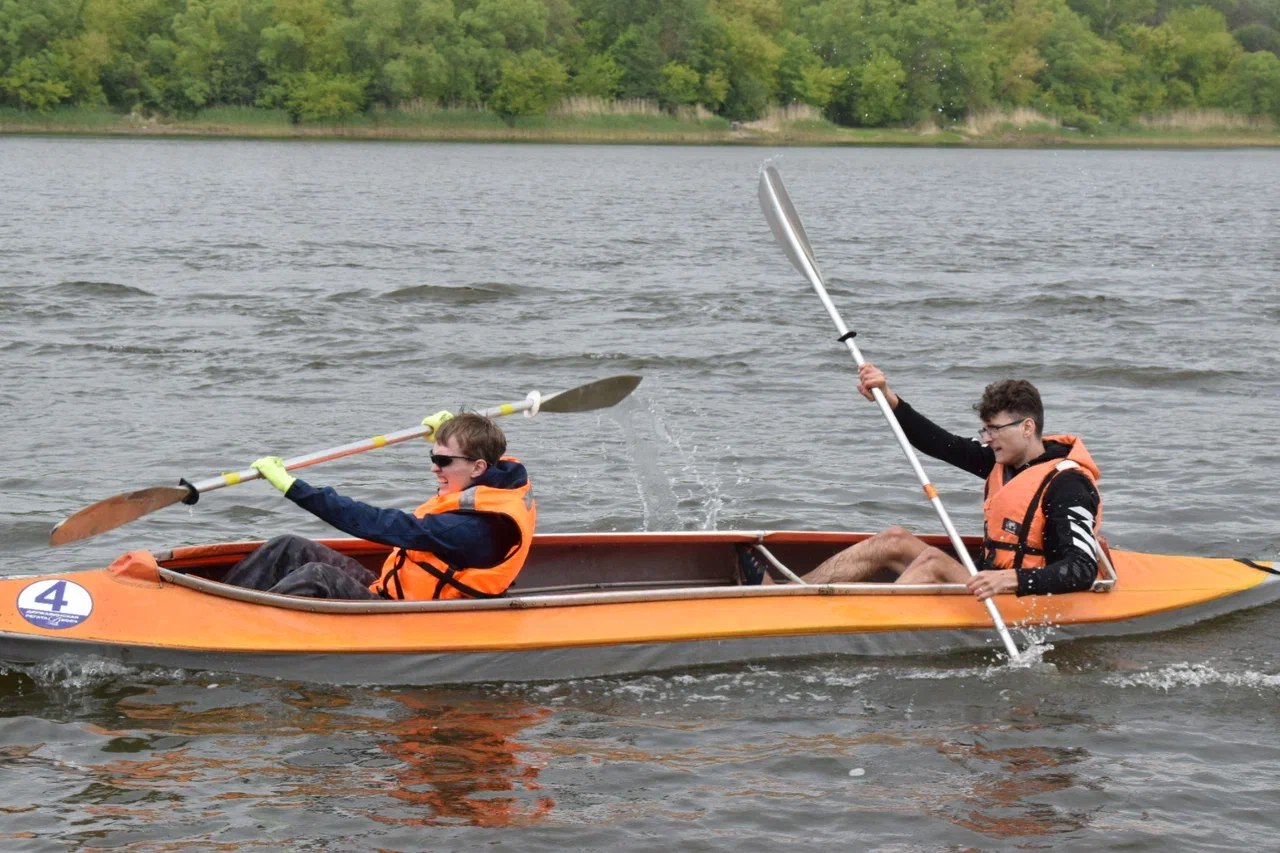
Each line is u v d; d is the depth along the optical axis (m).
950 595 8.32
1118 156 98.19
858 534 9.12
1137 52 120.38
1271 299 24.48
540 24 98.69
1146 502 11.49
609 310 22.28
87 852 5.67
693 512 11.29
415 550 7.64
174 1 97.88
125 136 89.31
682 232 36.94
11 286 23.27
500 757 6.64
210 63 93.62
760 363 17.72
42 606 7.48
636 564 9.02
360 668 7.46
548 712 7.20
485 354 18.03
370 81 95.00
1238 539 10.56
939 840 5.91
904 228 39.41
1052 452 8.15
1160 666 7.99
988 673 7.82
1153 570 8.95
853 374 17.08
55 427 13.56
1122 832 5.98
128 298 22.44
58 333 18.88
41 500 11.16
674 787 6.36
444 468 7.68
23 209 38.72
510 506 7.65
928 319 21.72
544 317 21.45
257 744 6.71
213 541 10.30
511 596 8.04
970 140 110.25
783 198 10.36
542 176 61.50
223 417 14.20
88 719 6.91
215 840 5.80
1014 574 7.76
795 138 104.62
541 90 97.94
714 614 7.93
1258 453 13.20
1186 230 39.97
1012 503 8.05
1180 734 7.02
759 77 105.88
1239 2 133.75
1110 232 38.97
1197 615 8.76
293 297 22.97
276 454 12.78
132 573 7.64
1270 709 7.38
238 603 7.57
